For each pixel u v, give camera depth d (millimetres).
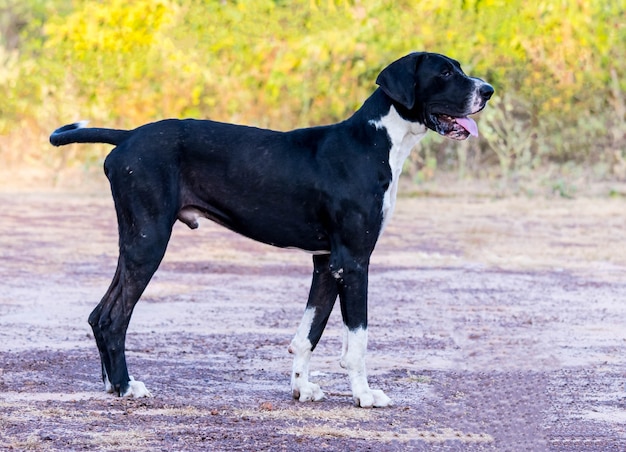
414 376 10734
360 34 28453
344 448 8250
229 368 11070
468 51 28453
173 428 8672
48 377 10383
